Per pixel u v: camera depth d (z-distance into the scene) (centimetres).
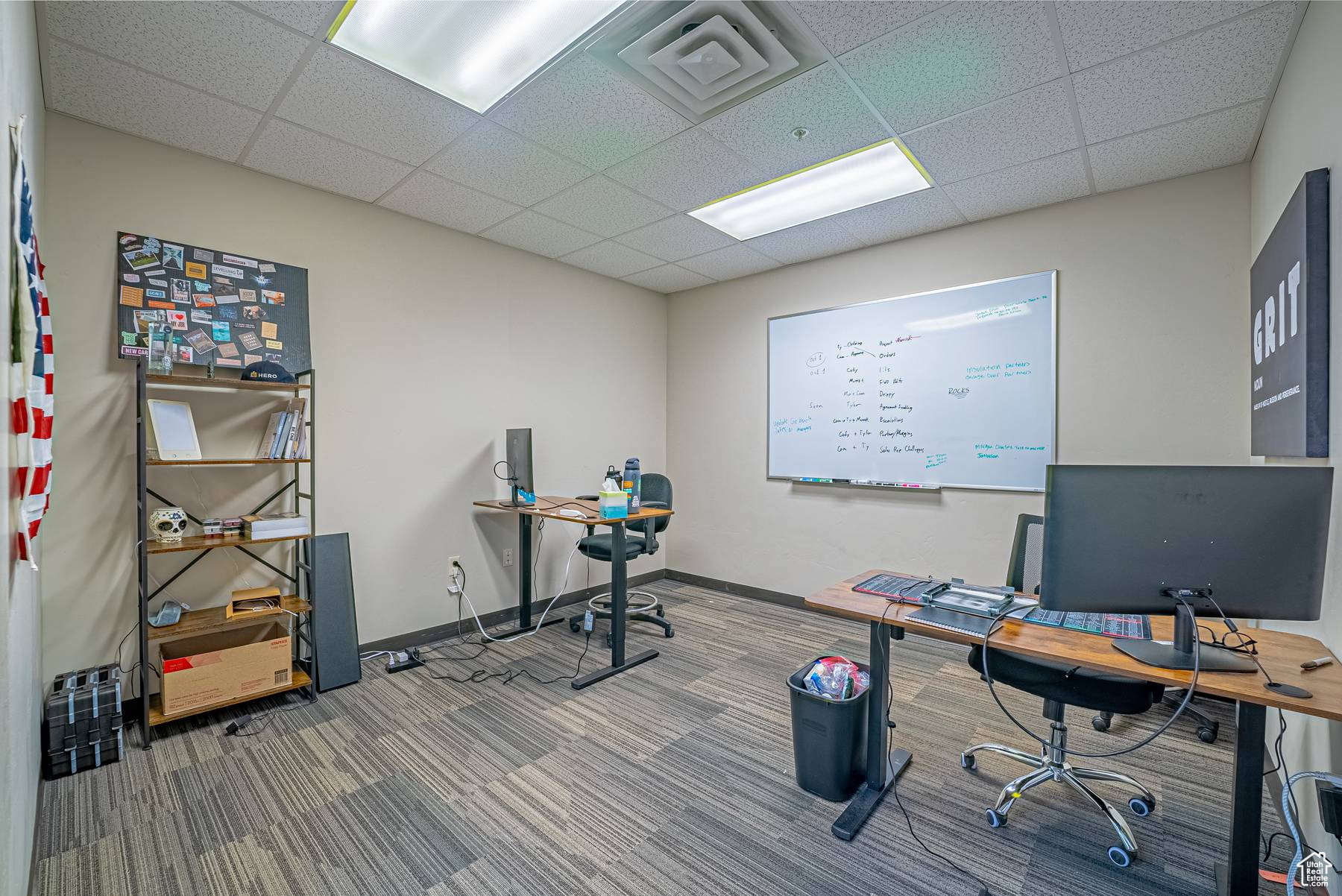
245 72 198
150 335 238
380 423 313
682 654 319
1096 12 170
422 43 188
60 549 221
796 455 407
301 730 233
